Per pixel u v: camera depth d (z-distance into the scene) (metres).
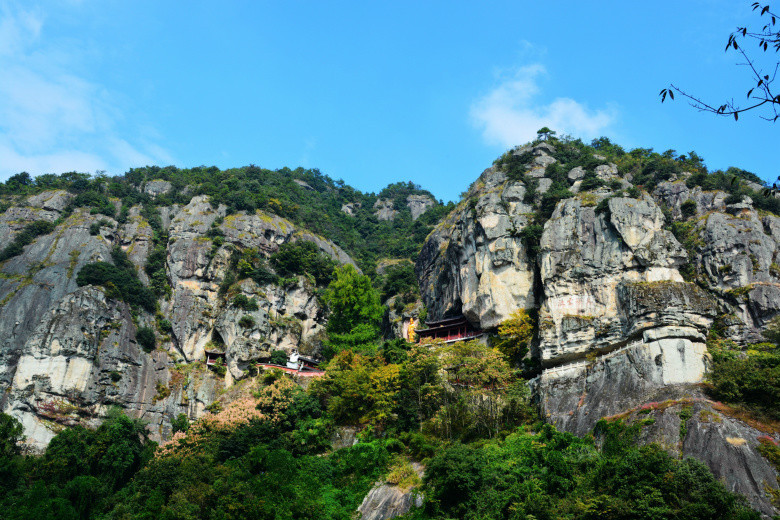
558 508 45.22
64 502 60.38
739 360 55.47
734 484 45.19
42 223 111.19
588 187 83.88
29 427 81.62
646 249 69.44
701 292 64.12
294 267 108.25
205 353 96.50
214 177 142.25
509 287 78.56
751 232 73.94
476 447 57.50
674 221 83.06
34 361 86.06
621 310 66.94
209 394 89.69
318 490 58.19
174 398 90.69
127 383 90.31
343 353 76.75
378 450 60.50
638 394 57.81
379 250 151.50
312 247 115.56
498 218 82.94
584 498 44.66
